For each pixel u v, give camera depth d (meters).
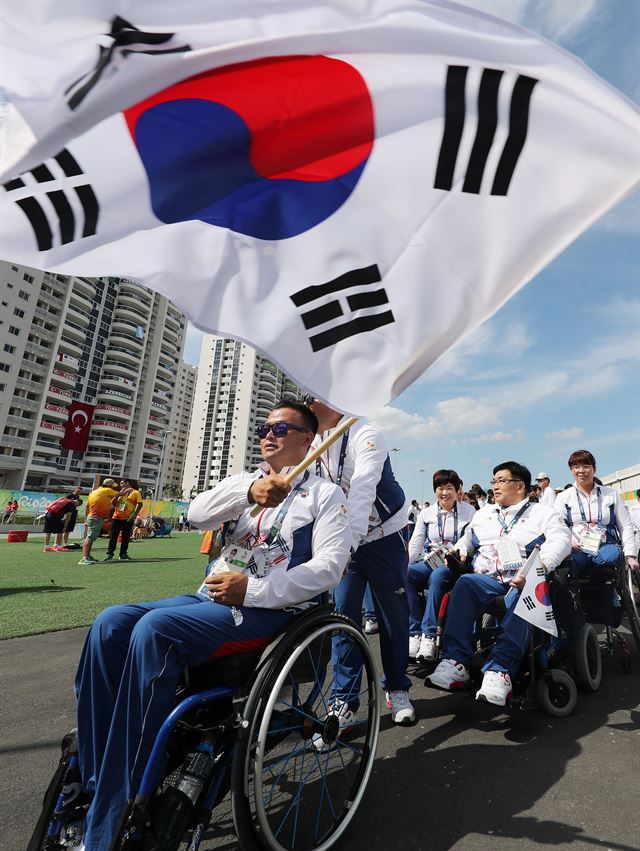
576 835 1.64
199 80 1.51
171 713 1.31
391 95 1.58
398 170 1.62
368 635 4.53
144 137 1.53
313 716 1.72
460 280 1.60
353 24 1.50
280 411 1.92
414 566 3.78
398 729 2.54
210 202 1.61
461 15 1.51
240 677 1.53
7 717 2.60
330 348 1.64
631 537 3.92
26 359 58.56
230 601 1.55
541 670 2.75
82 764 1.41
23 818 1.72
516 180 1.56
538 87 1.52
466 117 1.56
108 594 5.90
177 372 85.06
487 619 3.06
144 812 1.23
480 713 2.75
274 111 1.59
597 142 1.49
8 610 4.98
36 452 60.12
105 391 70.75
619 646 3.55
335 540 1.79
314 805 1.82
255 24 1.48
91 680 1.46
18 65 1.41
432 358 1.59
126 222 1.55
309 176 1.63
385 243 1.64
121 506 10.08
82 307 65.81
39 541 15.70
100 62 1.44
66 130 1.47
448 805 1.83
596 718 2.65
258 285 1.63
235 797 1.33
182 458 119.62
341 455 2.65
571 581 2.99
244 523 1.87
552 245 1.52
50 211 1.48
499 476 3.15
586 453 4.10
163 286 1.56
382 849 1.58
